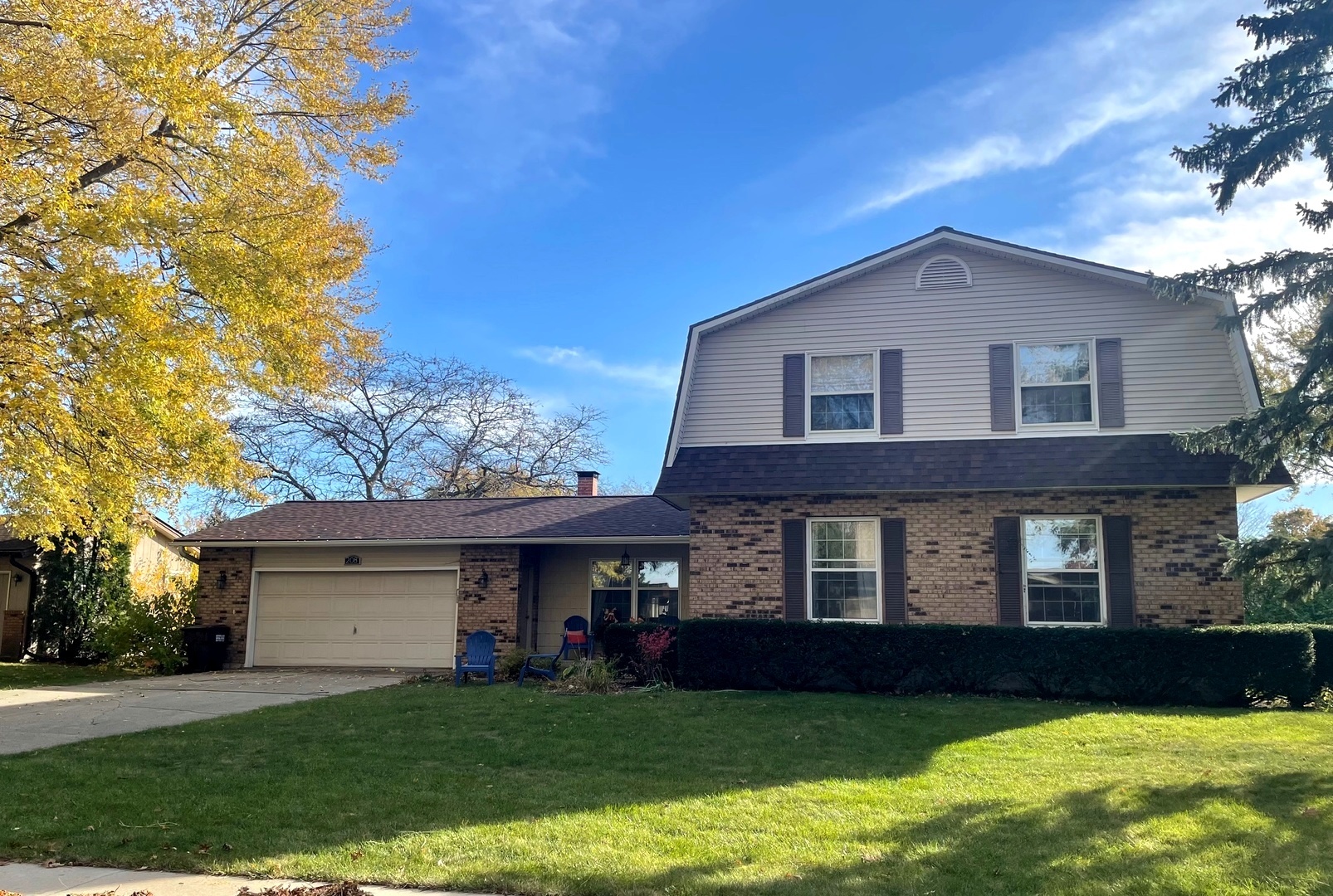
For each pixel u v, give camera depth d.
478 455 35.88
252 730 10.95
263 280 11.48
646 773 8.45
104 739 10.58
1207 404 14.58
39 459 10.16
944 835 6.29
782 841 6.18
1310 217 11.57
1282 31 11.46
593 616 19.38
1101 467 14.32
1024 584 14.57
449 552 19.17
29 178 9.73
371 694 14.25
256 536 20.02
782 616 15.25
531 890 5.35
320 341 15.52
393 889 5.43
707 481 15.65
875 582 15.12
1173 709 12.36
